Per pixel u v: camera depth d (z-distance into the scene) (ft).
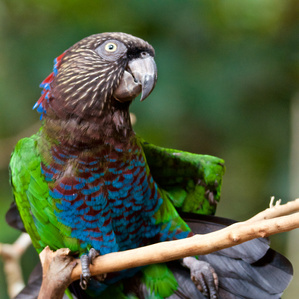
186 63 42.06
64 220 21.58
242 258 22.67
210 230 24.00
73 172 21.12
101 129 21.06
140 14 42.24
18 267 27.94
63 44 42.04
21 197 22.34
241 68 42.91
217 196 24.64
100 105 21.03
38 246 23.09
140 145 22.50
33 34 43.19
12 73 42.34
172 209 23.15
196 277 22.61
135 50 21.35
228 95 42.34
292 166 44.16
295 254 41.86
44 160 21.38
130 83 21.16
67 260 19.66
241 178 46.11
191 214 24.58
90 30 42.14
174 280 23.48
